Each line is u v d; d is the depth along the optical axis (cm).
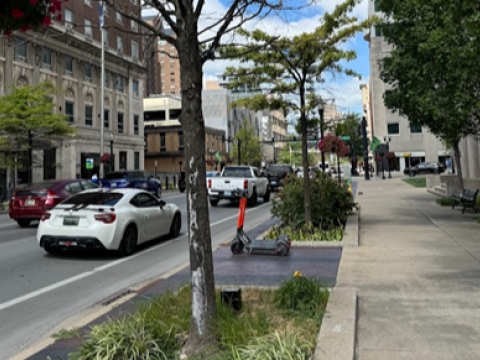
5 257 971
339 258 805
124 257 958
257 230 1245
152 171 6050
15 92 2605
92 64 4144
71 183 1603
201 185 411
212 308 406
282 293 506
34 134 2675
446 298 541
